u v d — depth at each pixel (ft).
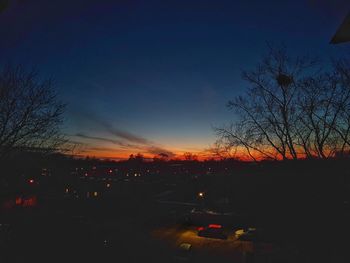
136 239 69.05
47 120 41.91
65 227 65.41
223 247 65.57
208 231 74.69
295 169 47.57
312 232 43.55
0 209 52.60
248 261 46.88
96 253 53.83
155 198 129.59
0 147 39.01
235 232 75.41
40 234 56.34
